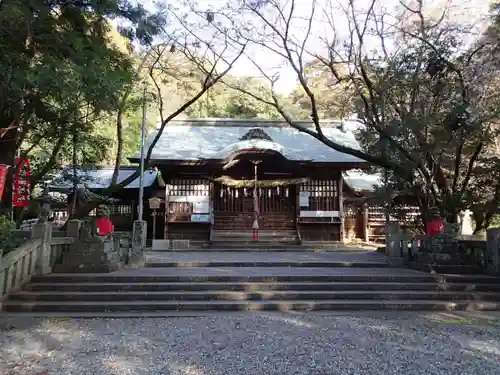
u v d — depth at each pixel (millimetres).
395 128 10383
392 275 9062
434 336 6039
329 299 8094
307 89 11109
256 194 18578
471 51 11289
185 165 18266
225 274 9125
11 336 5973
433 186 12477
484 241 9812
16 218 12781
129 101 12523
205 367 4730
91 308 7492
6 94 7762
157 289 8266
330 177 19375
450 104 10766
